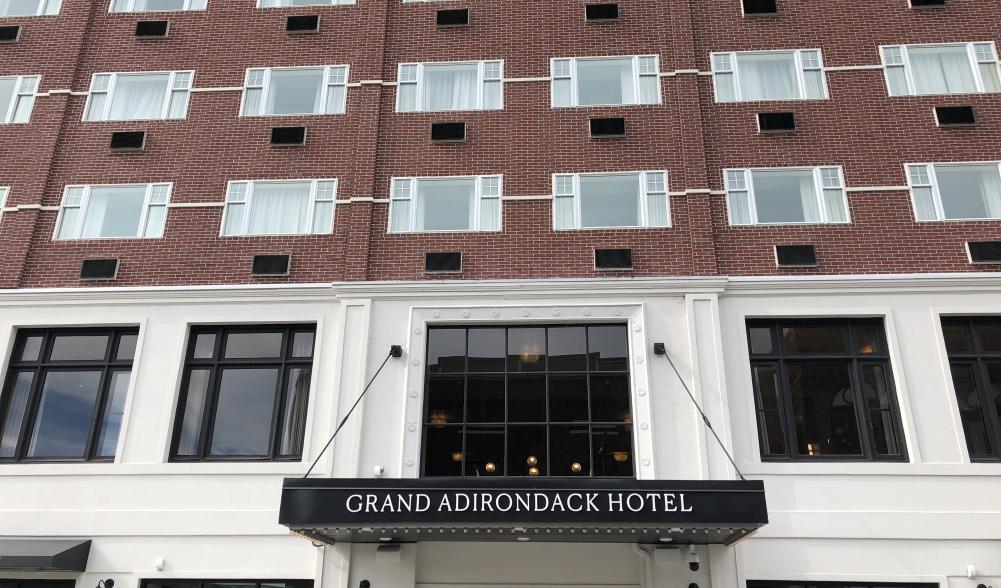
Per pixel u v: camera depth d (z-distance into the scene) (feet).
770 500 42.27
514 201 50.88
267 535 43.42
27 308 49.08
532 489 36.99
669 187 50.65
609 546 43.60
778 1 55.93
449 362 47.03
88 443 46.52
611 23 56.18
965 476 42.16
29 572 43.42
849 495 42.19
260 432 46.73
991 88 52.31
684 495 36.70
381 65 55.52
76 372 48.67
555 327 47.62
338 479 37.52
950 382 44.27
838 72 53.47
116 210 52.24
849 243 48.44
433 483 37.40
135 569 42.96
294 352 48.29
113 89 55.98
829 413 45.06
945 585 40.42
